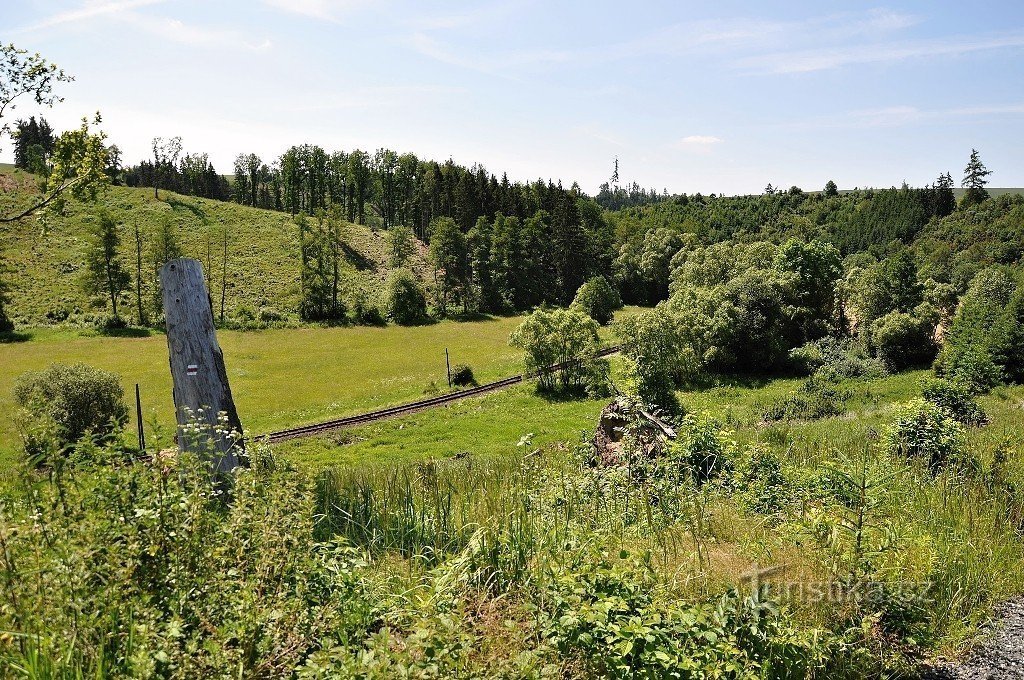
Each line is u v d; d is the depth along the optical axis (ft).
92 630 9.69
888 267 165.58
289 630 11.03
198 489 12.26
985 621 16.94
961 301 181.37
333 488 23.53
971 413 60.34
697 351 140.36
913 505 23.97
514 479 26.61
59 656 9.22
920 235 357.20
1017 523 22.90
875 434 50.78
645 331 121.70
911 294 159.43
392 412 118.32
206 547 11.74
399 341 215.92
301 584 12.83
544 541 18.61
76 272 252.62
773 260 200.54
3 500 11.34
